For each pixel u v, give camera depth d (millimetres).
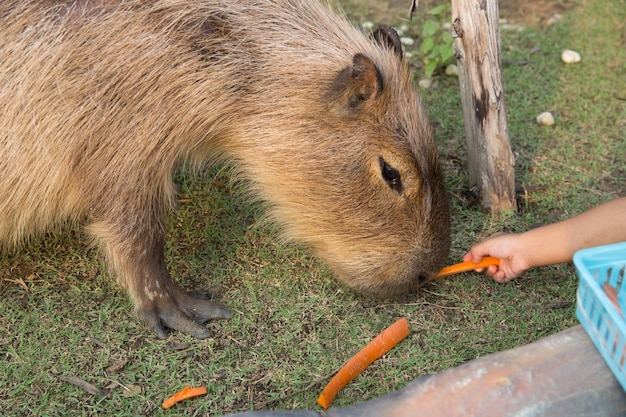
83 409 1980
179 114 2037
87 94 2014
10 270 2164
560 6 2752
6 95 2018
